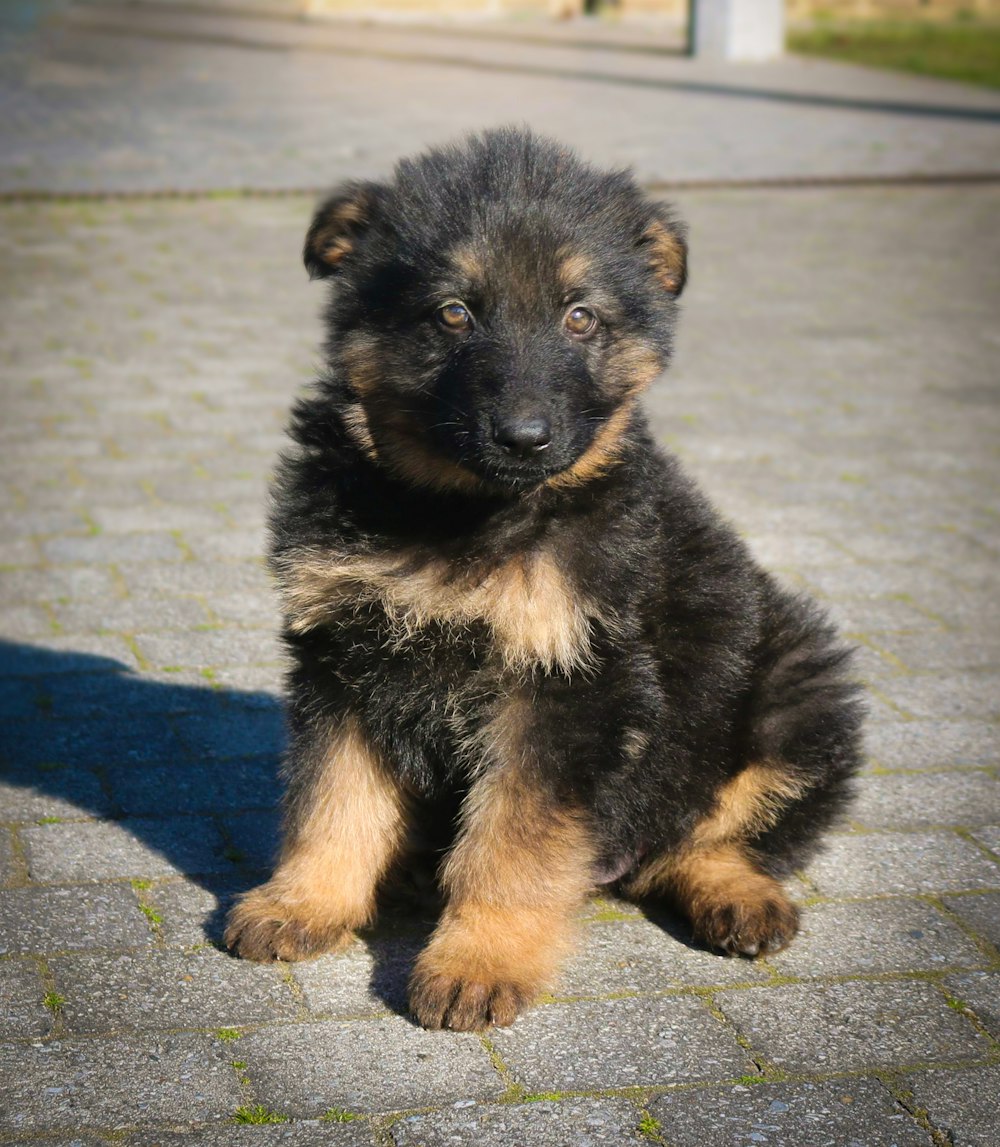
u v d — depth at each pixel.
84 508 1.84
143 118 4.69
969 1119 1.12
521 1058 1.15
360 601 1.22
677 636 1.25
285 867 1.25
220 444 2.09
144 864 1.30
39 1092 1.12
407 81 5.57
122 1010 1.18
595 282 1.25
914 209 3.73
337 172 3.92
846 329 2.77
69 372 2.40
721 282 3.07
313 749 1.25
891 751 1.45
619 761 1.21
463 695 1.22
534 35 7.51
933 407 2.34
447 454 1.21
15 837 1.32
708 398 2.36
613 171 1.32
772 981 1.22
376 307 1.25
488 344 1.22
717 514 1.33
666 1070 1.15
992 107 5.17
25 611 1.62
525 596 1.20
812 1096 1.13
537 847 1.20
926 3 9.91
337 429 1.25
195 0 8.91
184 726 1.46
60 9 8.23
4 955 1.21
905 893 1.30
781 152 4.30
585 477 1.24
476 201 1.24
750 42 6.43
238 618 1.62
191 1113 1.11
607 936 1.26
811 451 2.13
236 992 1.20
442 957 1.20
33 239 3.28
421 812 1.28
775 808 1.29
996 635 1.64
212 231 3.40
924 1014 1.19
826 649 1.32
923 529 1.85
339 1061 1.15
